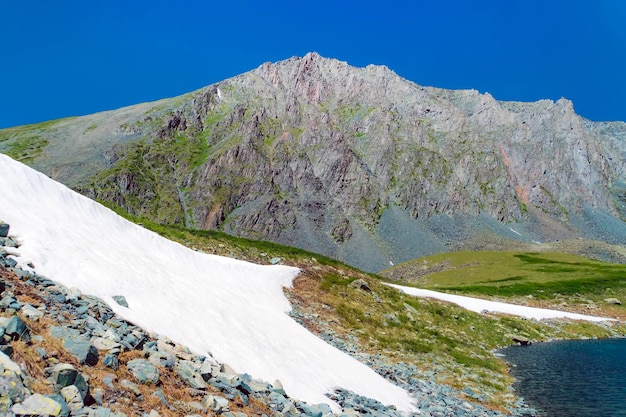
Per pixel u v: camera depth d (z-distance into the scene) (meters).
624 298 97.62
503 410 25.56
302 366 19.83
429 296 65.00
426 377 29.52
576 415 25.62
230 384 13.27
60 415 7.84
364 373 24.09
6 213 15.73
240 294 27.25
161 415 9.80
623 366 40.94
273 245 54.16
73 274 14.78
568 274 126.44
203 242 45.34
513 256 174.88
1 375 7.75
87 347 10.28
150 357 12.00
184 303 17.66
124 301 14.90
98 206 22.06
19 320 9.54
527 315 69.56
